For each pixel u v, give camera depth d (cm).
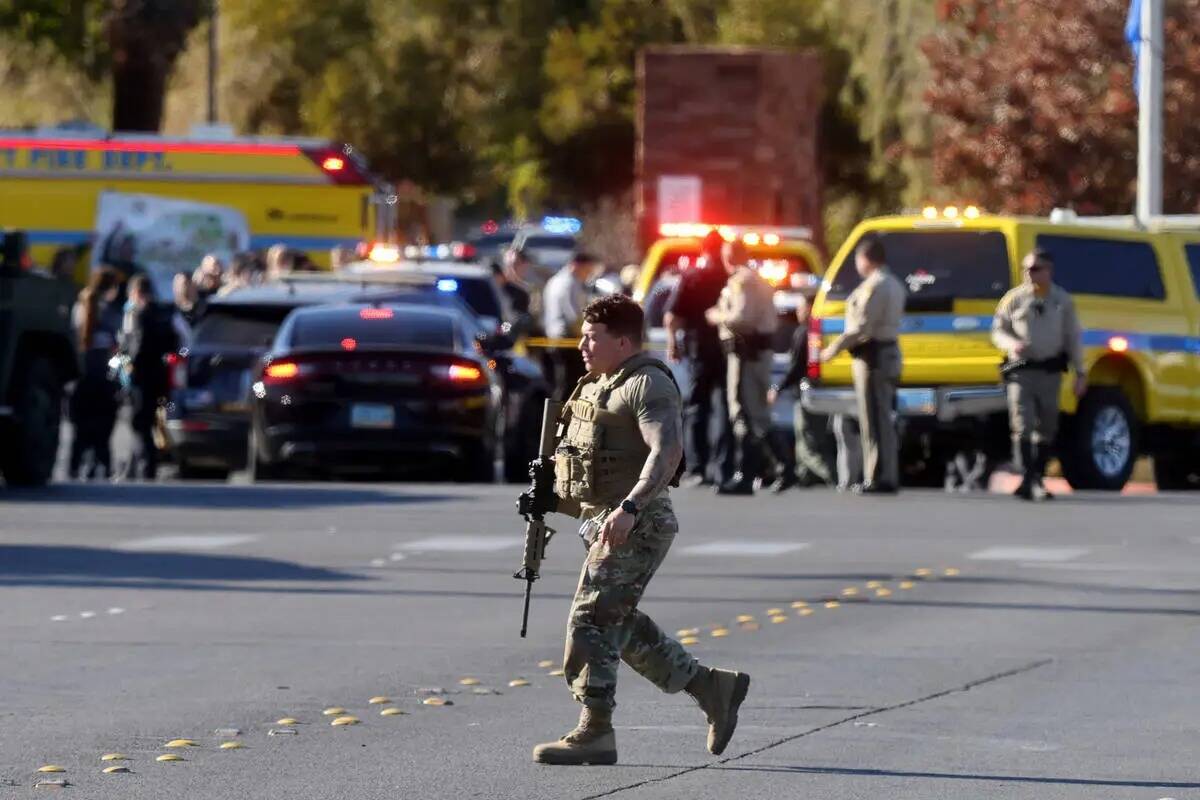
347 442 7800
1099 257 8319
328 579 5412
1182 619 4819
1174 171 13312
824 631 4634
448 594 5159
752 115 12631
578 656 3219
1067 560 5859
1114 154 13525
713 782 3152
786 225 12631
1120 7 13538
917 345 8088
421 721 3612
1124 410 8281
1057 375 7538
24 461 7762
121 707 3728
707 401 8075
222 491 7744
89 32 16075
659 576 5506
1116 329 8288
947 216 8281
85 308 8994
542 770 3225
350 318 8150
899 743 3447
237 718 3628
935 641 4500
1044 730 3566
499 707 3744
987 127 13925
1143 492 8375
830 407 8219
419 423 7812
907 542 6256
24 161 12688
